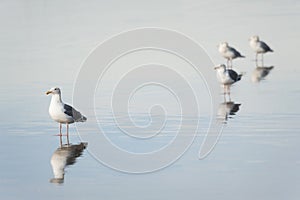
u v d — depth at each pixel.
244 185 11.90
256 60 26.12
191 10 39.38
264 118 16.97
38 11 40.97
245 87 21.23
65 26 34.75
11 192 11.77
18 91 21.33
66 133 16.05
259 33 31.44
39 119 17.58
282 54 26.95
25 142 15.24
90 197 11.43
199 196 11.37
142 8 40.56
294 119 16.72
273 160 13.34
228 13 38.03
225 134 15.52
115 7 41.53
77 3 44.03
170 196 11.40
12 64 25.95
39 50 28.72
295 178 12.20
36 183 12.27
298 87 20.86
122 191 11.73
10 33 33.44
